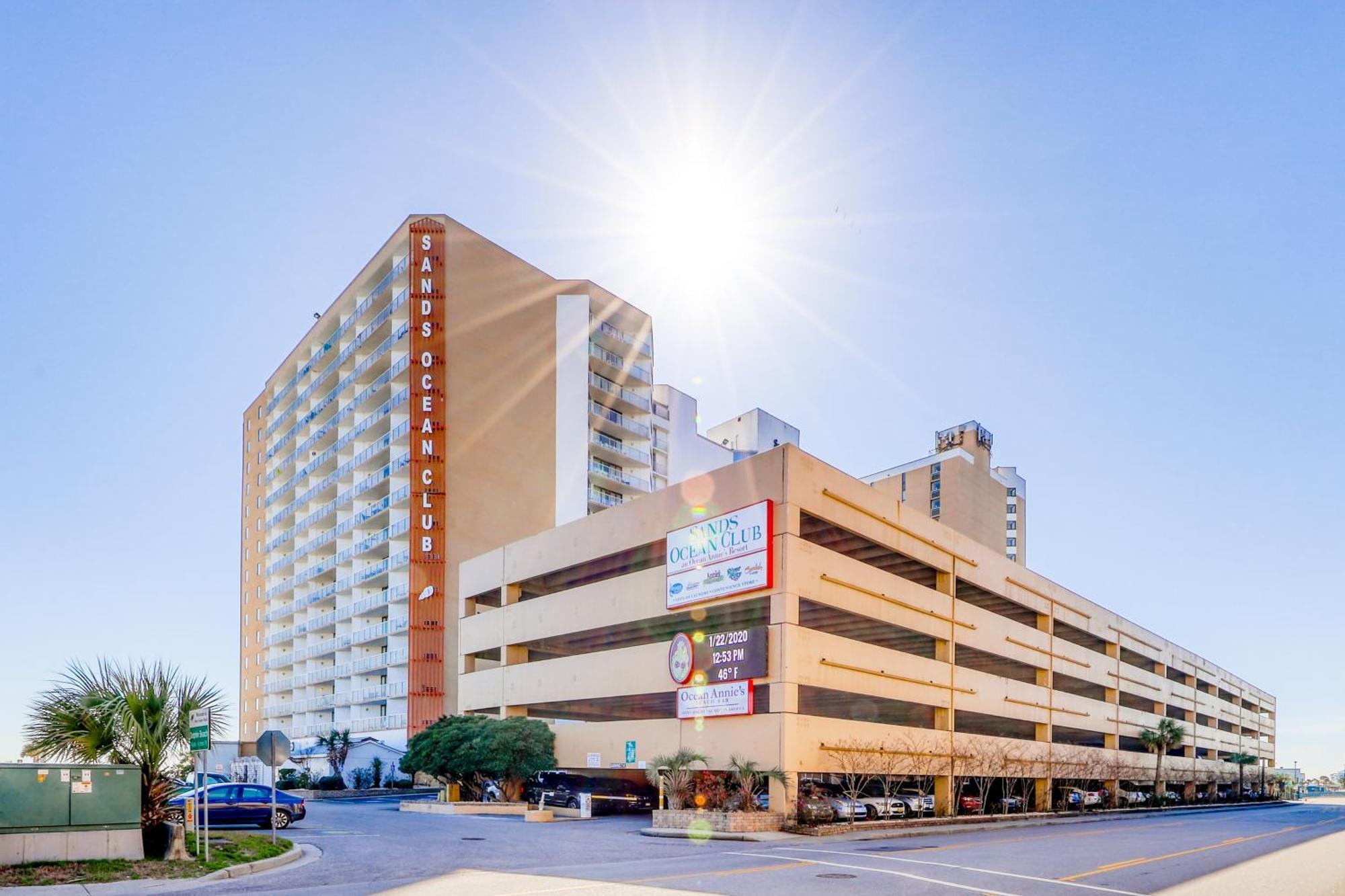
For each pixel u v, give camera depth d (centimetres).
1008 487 14188
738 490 3425
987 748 4269
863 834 2886
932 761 3809
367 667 6962
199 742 1725
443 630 6331
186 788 2203
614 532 4038
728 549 3378
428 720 6169
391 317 7288
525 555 4606
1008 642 4647
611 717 4347
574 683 4084
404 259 7250
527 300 7300
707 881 1562
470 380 6819
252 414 10131
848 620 3556
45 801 1617
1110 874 1733
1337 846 2555
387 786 5944
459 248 6981
